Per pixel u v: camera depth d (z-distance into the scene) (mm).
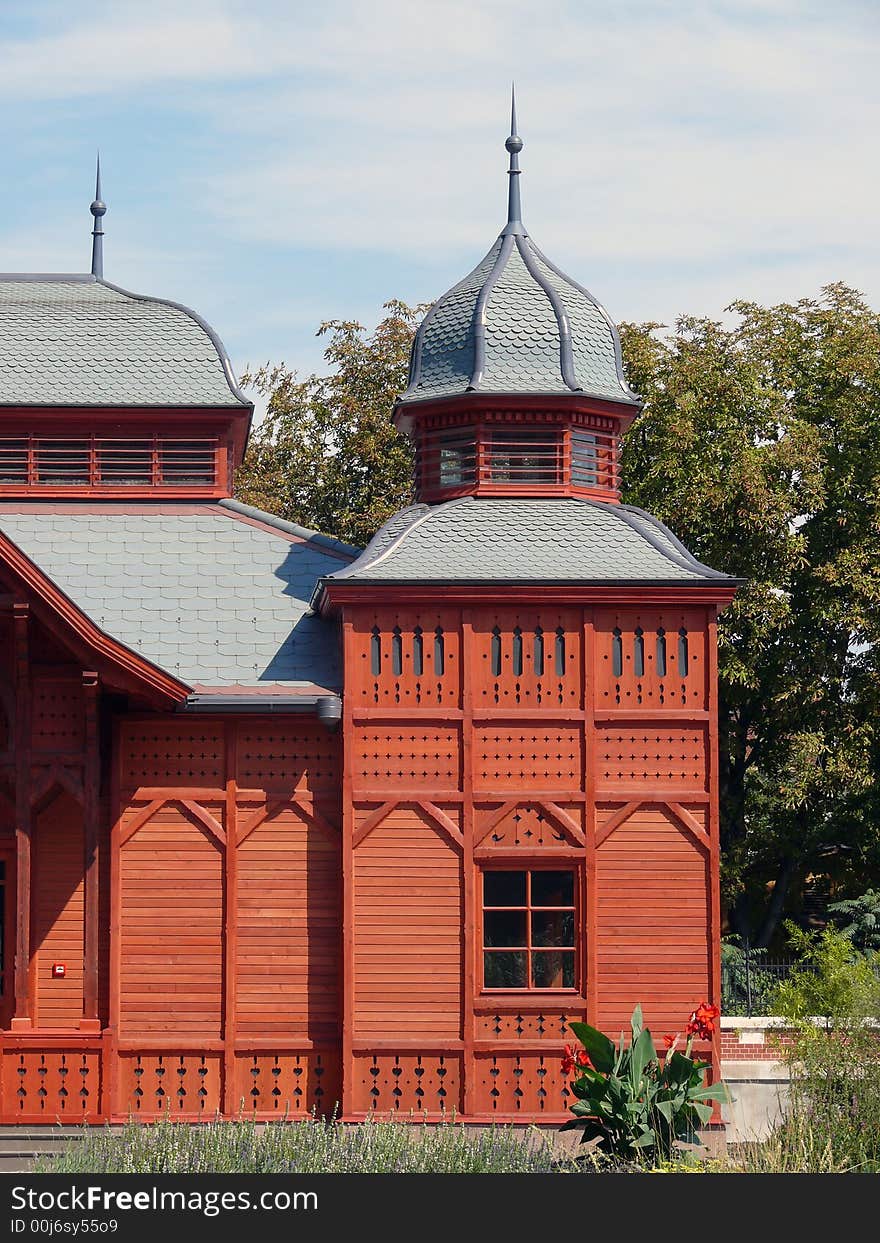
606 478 75500
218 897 66812
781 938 117562
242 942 66688
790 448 106938
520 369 73625
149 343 80750
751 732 121750
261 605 72312
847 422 112438
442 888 66000
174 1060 66062
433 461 74562
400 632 66812
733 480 106000
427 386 74812
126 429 79188
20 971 64312
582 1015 65625
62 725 64875
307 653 69812
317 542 76000
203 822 67000
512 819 66438
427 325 76438
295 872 67000
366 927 65938
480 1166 51750
